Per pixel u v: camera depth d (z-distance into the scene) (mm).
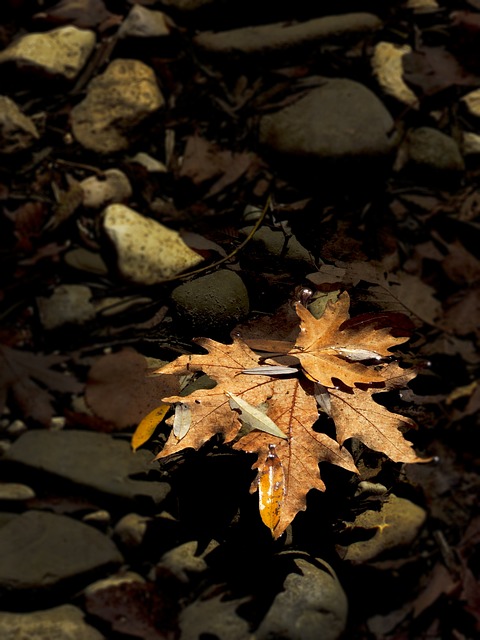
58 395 1391
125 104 1601
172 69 1696
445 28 1757
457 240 1518
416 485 1271
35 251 1483
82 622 1231
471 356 1396
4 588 1240
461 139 1655
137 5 1724
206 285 1079
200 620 1206
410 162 1594
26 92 1634
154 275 1441
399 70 1686
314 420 987
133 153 1602
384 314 1065
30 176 1551
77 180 1547
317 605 1186
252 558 1105
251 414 984
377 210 1520
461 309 1442
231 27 1754
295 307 1048
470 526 1291
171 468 1038
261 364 1012
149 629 1220
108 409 1347
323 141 1532
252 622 1190
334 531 1053
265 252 1116
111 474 1307
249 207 1440
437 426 1335
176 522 1195
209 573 1232
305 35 1701
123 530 1279
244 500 1028
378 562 1231
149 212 1524
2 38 1696
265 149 1584
